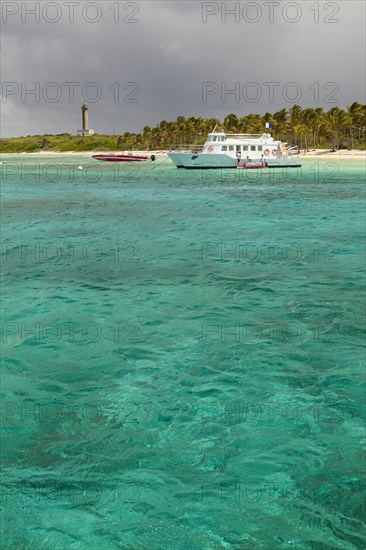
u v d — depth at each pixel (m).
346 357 7.87
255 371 7.39
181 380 7.12
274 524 4.27
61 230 22.33
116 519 4.34
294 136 126.12
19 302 11.05
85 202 35.72
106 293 11.82
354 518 4.34
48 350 8.21
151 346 8.42
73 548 4.03
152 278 13.27
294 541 4.08
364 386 6.86
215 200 36.88
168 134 150.00
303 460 5.19
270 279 13.09
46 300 11.21
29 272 13.97
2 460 5.18
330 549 3.99
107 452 5.34
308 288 12.13
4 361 7.75
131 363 7.72
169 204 34.06
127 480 4.86
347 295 11.48
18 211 29.95
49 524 4.28
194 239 19.58
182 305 10.83
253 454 5.30
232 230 21.98
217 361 7.78
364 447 5.43
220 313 10.24
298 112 125.69
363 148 121.44
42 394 6.69
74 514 4.39
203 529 4.22
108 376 7.26
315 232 21.17
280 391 6.75
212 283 12.72
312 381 7.04
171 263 15.10
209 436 5.65
